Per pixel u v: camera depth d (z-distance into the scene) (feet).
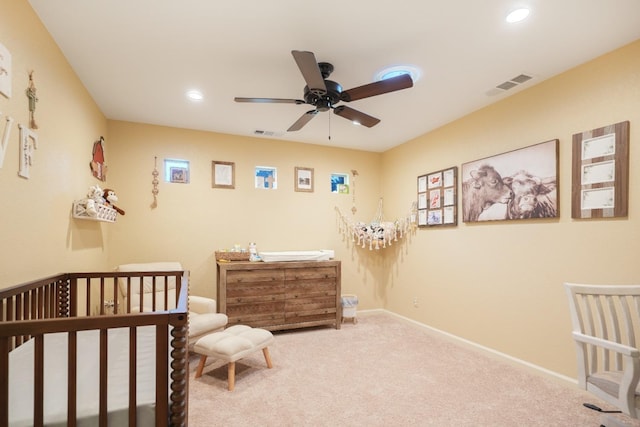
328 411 7.02
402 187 14.62
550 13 5.98
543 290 8.63
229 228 13.29
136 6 5.82
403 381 8.41
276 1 5.70
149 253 12.05
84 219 8.76
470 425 6.53
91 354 4.73
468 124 11.06
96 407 3.35
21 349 4.92
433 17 6.12
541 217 8.61
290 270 12.54
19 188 5.41
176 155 12.55
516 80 8.69
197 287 12.67
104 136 11.18
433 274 12.52
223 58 7.61
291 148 14.51
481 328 10.39
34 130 5.91
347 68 8.05
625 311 5.99
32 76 5.82
